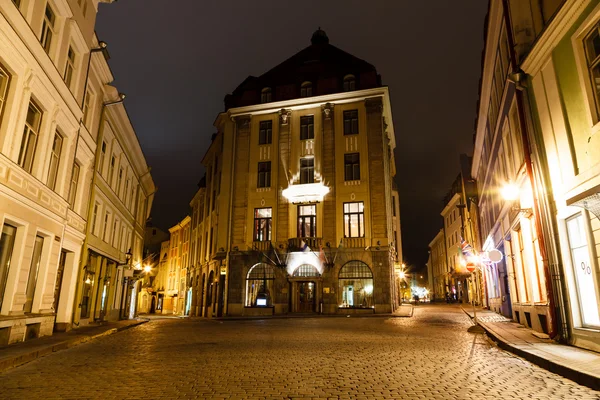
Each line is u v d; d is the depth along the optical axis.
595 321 8.92
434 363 8.16
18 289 10.86
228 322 22.50
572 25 8.95
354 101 30.44
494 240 22.77
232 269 30.02
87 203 16.77
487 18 15.22
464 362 8.30
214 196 36.66
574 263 9.67
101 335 14.38
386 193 29.09
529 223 13.44
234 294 29.50
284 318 25.25
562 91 9.47
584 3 8.43
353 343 11.42
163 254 63.78
